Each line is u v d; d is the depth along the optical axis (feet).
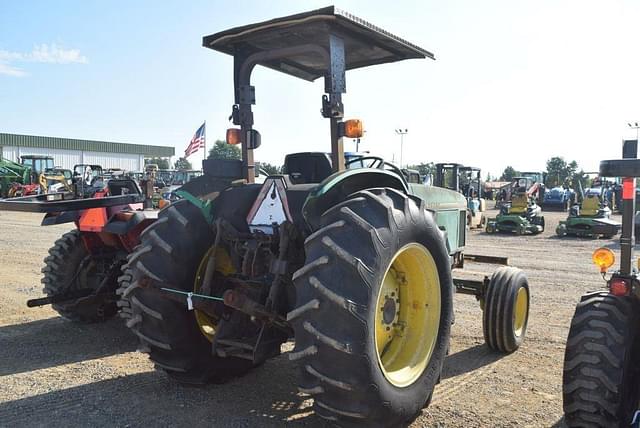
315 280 9.52
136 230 18.38
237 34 12.87
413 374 11.27
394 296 11.90
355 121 12.07
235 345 11.84
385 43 13.97
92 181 65.62
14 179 95.20
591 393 10.11
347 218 9.93
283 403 13.05
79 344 17.74
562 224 58.13
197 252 12.60
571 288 28.14
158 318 12.39
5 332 18.95
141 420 12.06
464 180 68.74
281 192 12.17
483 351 17.42
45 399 13.19
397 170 16.63
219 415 12.34
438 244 11.79
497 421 12.22
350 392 9.55
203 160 13.70
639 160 10.46
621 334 10.21
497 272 17.60
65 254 20.06
